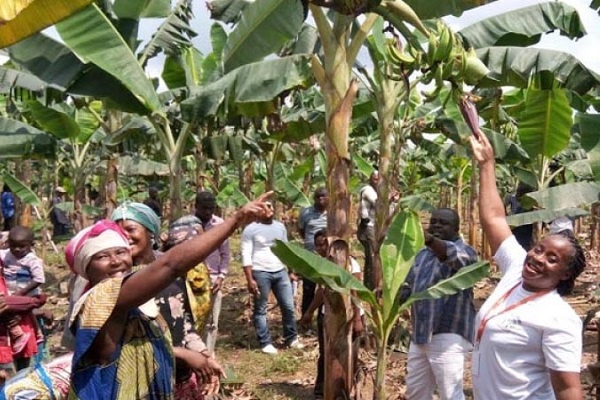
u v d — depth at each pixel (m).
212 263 6.90
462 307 4.80
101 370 2.57
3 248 7.32
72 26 5.57
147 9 6.60
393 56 4.68
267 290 8.27
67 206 14.42
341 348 4.98
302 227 8.89
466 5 4.66
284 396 6.77
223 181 17.97
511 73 6.29
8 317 5.27
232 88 5.52
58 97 6.66
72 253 2.84
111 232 2.82
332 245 4.89
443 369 4.77
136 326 2.66
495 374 3.33
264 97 5.34
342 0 3.98
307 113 8.44
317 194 8.77
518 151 8.62
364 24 4.93
